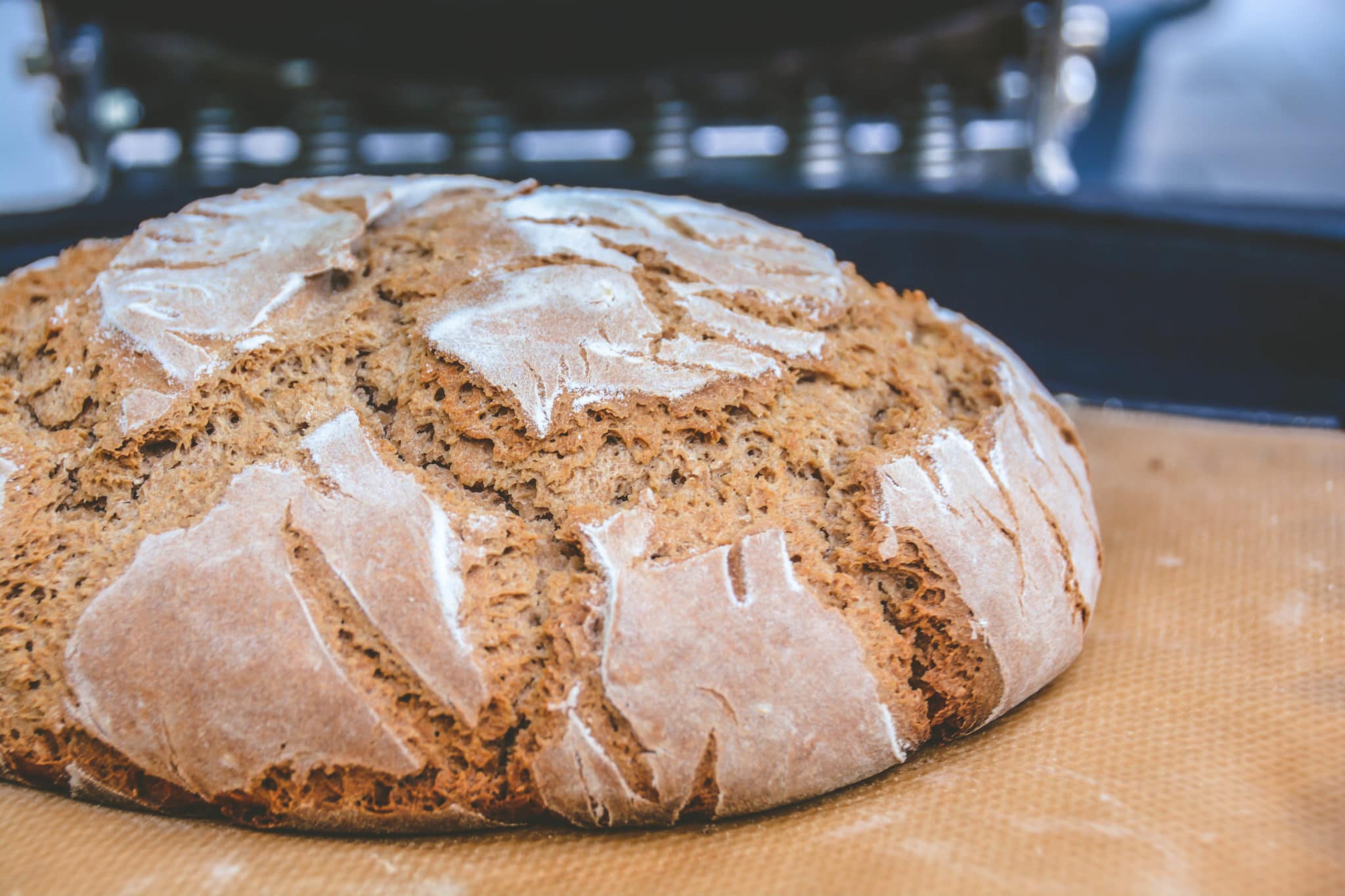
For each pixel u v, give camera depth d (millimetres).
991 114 565
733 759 272
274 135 565
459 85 566
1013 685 294
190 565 272
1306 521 364
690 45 556
